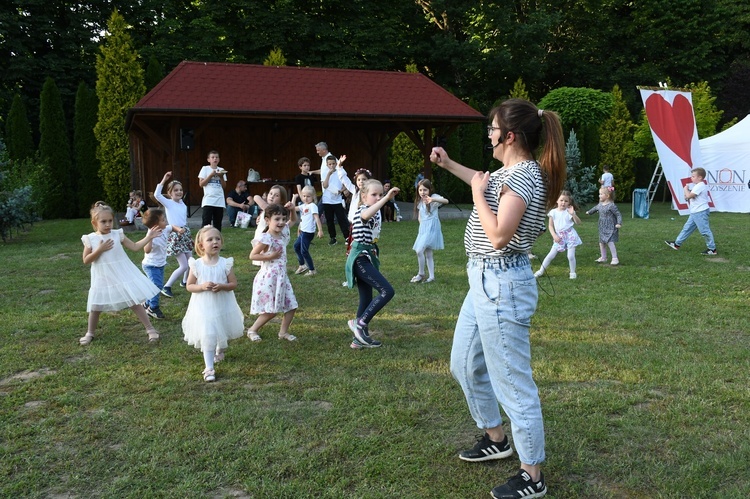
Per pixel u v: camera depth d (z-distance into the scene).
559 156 2.72
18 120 20.33
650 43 31.77
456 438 3.40
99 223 5.15
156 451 3.23
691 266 9.05
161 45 23.62
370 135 21.55
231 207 14.69
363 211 5.13
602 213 9.27
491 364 2.80
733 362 4.60
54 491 2.87
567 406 3.79
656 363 4.58
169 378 4.35
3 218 12.16
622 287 7.50
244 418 3.64
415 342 5.23
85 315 6.17
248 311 6.43
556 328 5.60
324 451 3.20
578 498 2.80
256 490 2.85
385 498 2.79
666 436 3.38
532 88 32.16
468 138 24.50
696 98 25.77
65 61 22.77
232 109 14.80
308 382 4.24
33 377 4.42
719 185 20.83
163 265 6.73
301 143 21.16
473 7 28.23
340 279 8.11
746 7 32.31
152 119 16.81
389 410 3.72
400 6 28.41
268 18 24.84
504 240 2.57
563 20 31.30
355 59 26.06
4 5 22.06
